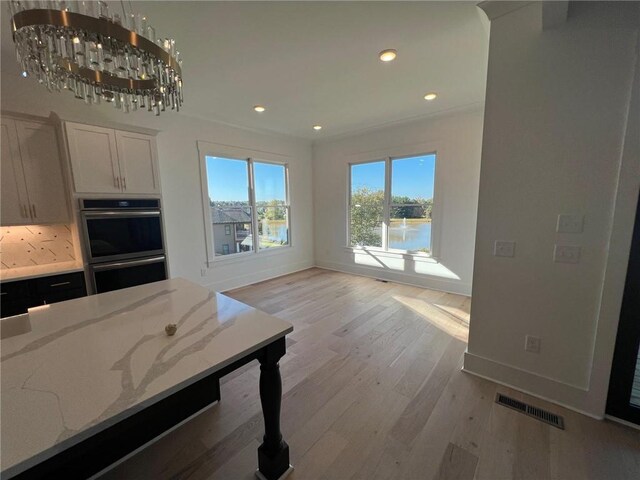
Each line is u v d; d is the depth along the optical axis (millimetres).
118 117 3279
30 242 2779
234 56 2426
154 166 3176
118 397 843
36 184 2553
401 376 2230
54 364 1013
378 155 4848
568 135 1697
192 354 1083
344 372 2291
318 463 1484
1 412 779
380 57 2480
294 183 5547
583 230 1711
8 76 2555
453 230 4195
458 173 4055
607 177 1614
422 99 3494
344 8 1844
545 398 1938
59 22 1078
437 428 1706
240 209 4770
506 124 1885
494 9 1818
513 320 2021
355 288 4590
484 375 2191
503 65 1851
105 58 1340
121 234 2955
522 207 1892
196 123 4043
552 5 1468
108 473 1431
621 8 1493
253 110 3842
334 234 5734
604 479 1375
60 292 2613
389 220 4953
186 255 4055
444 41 2242
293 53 2393
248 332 1267
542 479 1383
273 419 1339
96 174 2775
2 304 2348
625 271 1617
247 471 1442
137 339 1200
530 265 1910
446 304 3818
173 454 1542
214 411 1866
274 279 5180
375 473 1427
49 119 2594
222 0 1739
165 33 2074
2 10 1829
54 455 694
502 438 1627
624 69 1514
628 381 1680
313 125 4598
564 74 1670
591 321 1744
